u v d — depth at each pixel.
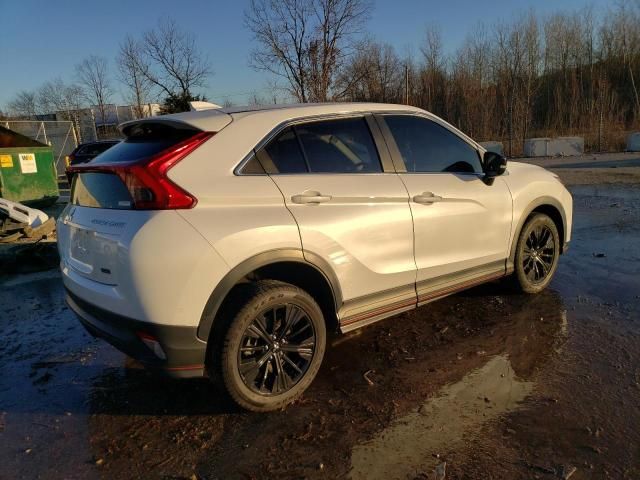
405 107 3.73
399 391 3.09
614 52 37.78
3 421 2.94
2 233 7.02
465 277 3.92
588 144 25.55
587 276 4.99
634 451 2.43
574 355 3.40
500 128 31.42
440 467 2.38
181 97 33.91
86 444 2.70
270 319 2.87
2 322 4.61
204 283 2.58
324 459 2.49
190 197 2.60
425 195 3.51
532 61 34.03
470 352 3.55
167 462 2.52
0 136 10.66
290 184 2.93
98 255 2.75
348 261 3.11
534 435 2.59
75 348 3.98
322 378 3.29
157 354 2.61
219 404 3.03
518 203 4.22
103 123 45.47
